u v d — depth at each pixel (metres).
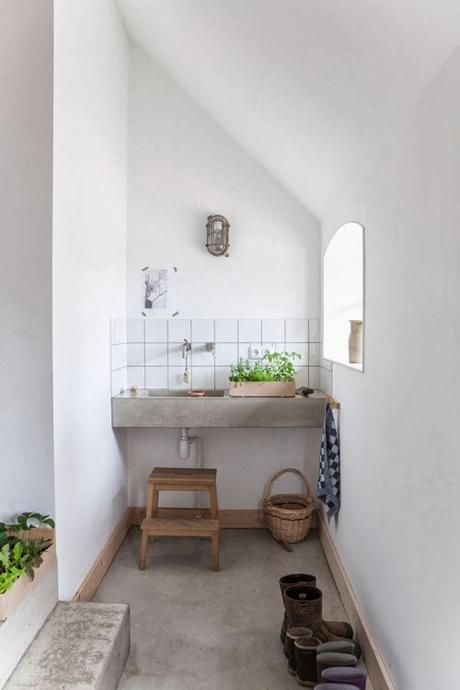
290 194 3.41
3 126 2.00
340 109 1.89
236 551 3.08
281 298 3.45
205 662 2.05
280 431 3.44
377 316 1.93
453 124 1.21
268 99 2.33
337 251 3.21
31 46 1.99
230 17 1.96
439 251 1.30
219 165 3.42
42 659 1.70
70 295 2.24
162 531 2.83
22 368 2.01
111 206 3.00
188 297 3.44
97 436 2.70
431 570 1.35
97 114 2.67
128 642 2.06
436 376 1.33
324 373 3.32
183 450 3.33
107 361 2.93
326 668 1.82
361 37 1.41
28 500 2.03
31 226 2.00
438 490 1.31
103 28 2.76
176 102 3.40
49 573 1.95
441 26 1.15
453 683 1.21
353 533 2.34
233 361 3.47
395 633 1.67
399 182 1.65
